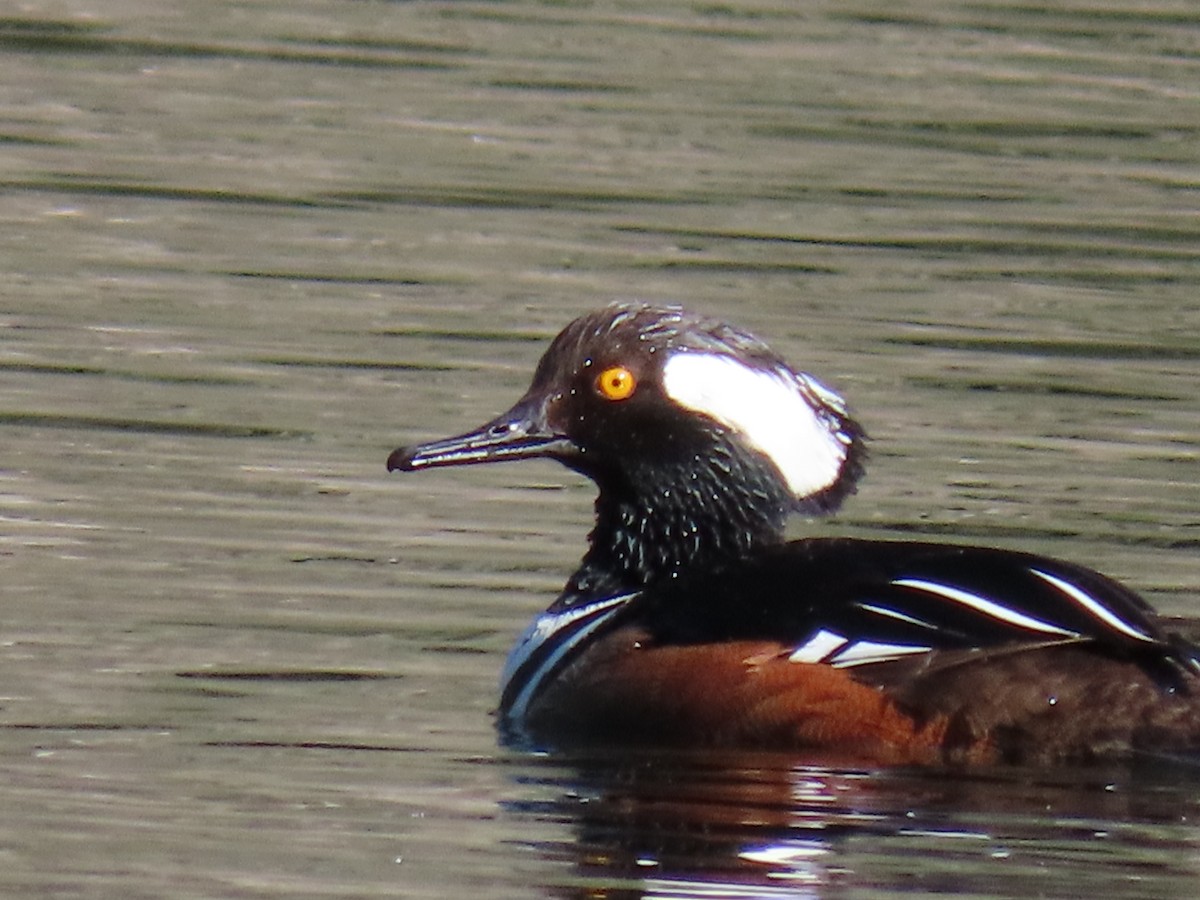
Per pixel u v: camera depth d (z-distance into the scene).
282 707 11.46
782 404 12.04
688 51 24.80
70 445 15.41
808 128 22.66
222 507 14.46
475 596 13.18
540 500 14.88
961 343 17.84
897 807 10.18
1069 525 14.34
